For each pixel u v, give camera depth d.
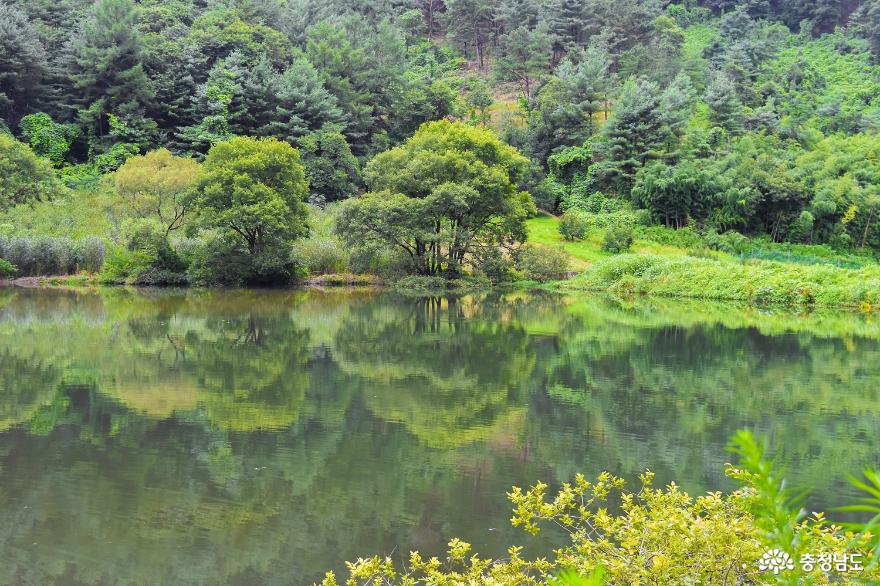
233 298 33.94
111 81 65.31
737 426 11.82
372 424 11.91
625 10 92.81
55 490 8.82
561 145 69.38
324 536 7.50
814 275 35.19
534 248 45.78
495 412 12.75
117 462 9.91
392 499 8.52
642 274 40.22
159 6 82.38
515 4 94.19
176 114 67.44
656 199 56.62
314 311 28.72
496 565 5.04
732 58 89.00
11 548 7.22
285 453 10.35
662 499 5.14
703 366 17.38
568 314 28.67
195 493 8.74
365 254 40.59
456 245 42.53
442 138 44.91
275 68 77.56
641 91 64.44
